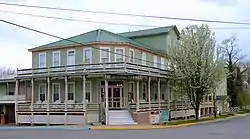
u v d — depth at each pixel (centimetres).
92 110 3375
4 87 4394
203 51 3875
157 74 3731
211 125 3181
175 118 4147
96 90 3547
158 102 3819
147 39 4628
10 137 2136
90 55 3628
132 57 3741
